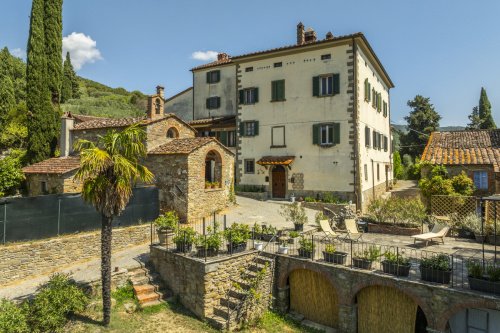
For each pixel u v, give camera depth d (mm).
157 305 13109
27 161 26078
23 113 32125
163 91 26422
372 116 30484
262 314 13500
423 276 11016
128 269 14367
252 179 29906
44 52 27250
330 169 26344
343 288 12469
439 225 16156
